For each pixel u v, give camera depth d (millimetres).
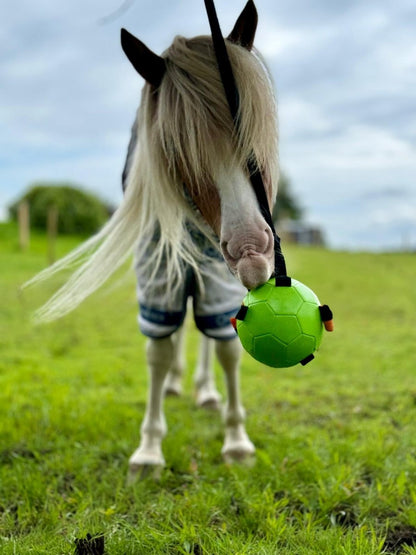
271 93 2059
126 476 2795
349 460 2814
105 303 8781
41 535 2164
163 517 2318
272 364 1932
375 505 2373
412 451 2945
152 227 2477
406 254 17859
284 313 1866
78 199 18453
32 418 3514
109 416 3576
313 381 4738
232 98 1895
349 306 8750
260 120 1874
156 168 2143
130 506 2447
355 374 4930
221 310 2672
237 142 1879
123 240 2553
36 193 18859
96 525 2213
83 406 3842
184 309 2719
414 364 5250
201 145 1892
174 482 2736
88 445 3154
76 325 7238
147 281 2652
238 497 2457
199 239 2482
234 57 1939
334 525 2205
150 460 2793
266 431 3484
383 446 2965
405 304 8930
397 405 3973
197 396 4094
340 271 12852
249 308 1905
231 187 1852
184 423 3578
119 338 6551
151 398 2900
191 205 2197
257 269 1739
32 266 12008
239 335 1953
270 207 1992
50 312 2600
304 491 2506
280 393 4359
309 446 3020
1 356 5461
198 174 1927
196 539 2082
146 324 2717
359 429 3412
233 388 2977
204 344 4086
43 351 5789
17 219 19562
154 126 2131
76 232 18266
